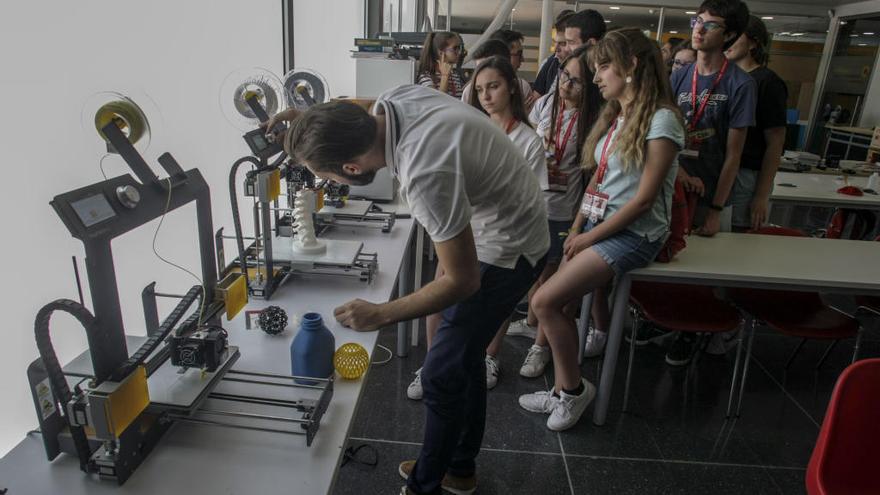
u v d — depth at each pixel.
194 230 1.83
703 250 2.26
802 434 2.33
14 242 1.06
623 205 1.93
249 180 1.50
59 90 1.14
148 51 1.48
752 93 2.28
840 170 4.38
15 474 0.91
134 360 0.94
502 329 2.51
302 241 1.74
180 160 1.70
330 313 1.49
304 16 3.15
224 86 1.84
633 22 8.50
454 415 1.56
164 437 1.02
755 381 2.71
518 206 1.43
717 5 2.23
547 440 2.20
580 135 2.37
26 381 1.13
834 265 2.16
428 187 1.12
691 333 2.74
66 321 1.22
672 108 1.82
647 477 2.04
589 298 2.61
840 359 2.96
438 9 7.45
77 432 0.89
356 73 2.98
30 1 1.05
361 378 1.21
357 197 2.60
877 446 1.18
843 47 7.81
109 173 1.30
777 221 5.41
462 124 1.22
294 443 1.01
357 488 1.90
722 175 2.38
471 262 1.17
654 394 2.55
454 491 1.86
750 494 1.98
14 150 1.04
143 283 1.56
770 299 2.46
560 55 3.13
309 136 1.05
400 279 2.52
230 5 2.09
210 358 1.06
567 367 2.15
